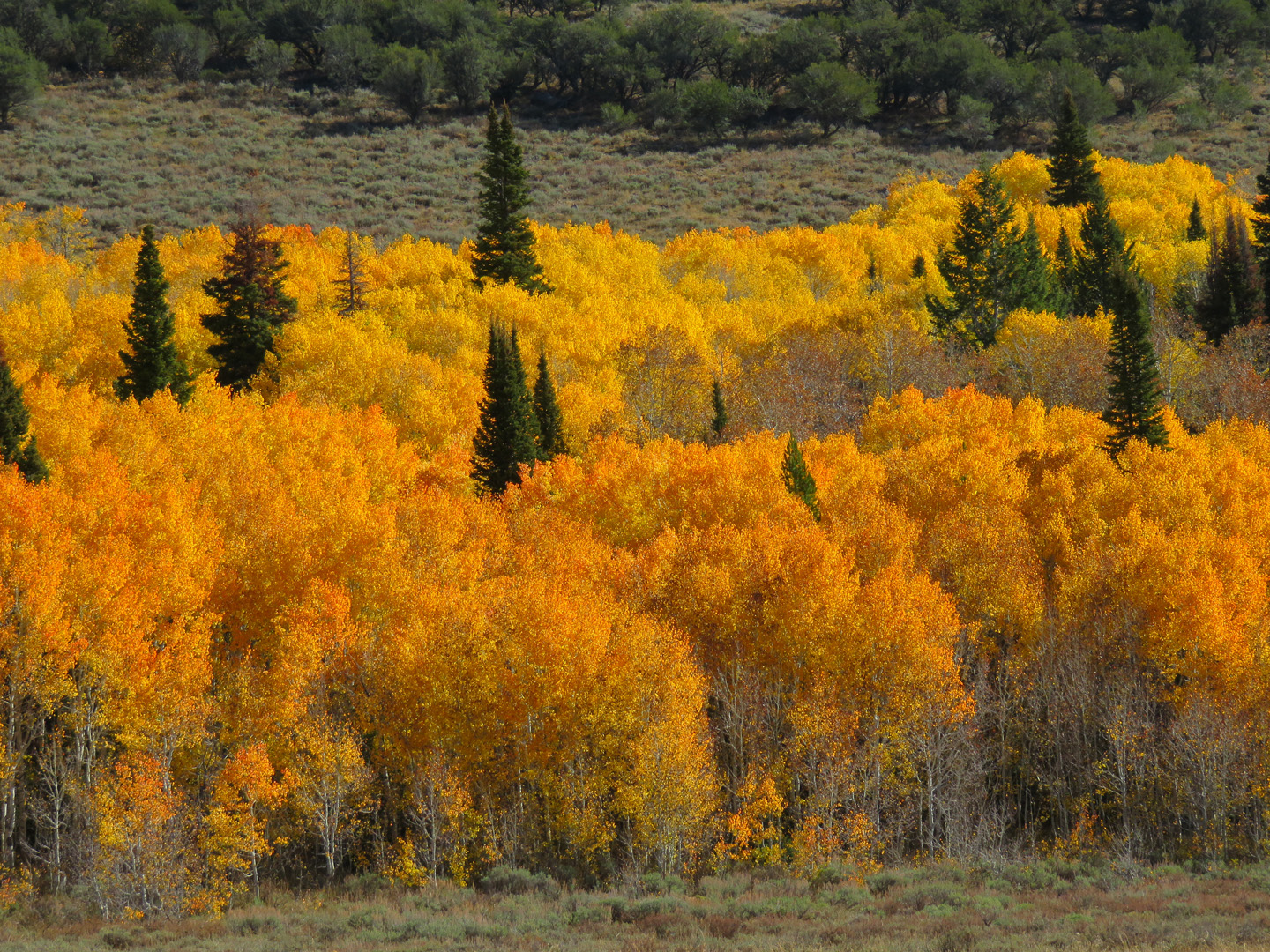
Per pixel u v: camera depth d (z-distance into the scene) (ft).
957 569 176.14
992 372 294.66
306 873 151.64
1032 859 144.25
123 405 231.91
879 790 156.46
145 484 195.62
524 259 354.13
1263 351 278.67
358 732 156.25
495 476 229.25
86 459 196.44
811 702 152.05
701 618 167.63
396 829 154.51
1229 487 193.57
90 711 147.54
